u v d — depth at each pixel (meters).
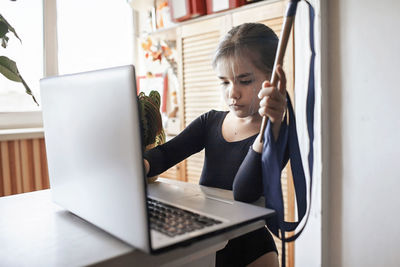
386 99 1.58
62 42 2.41
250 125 0.95
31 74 2.27
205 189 0.91
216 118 1.07
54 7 2.32
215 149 1.01
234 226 0.59
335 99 1.75
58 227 0.68
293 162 0.77
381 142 1.62
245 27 0.94
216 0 1.94
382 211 1.64
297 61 1.65
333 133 1.78
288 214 1.69
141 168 0.49
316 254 1.80
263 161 0.75
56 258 0.53
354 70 1.68
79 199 0.68
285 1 1.67
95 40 2.59
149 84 2.74
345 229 1.77
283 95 0.72
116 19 2.71
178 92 2.48
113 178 0.55
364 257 1.71
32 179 2.10
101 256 0.54
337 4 1.70
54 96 0.72
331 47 1.74
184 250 0.58
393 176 1.59
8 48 2.15
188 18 2.16
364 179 1.69
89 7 2.54
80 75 0.61
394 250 1.61
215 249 0.69
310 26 0.80
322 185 1.75
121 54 2.76
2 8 2.12
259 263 0.95
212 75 2.06
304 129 1.64
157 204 0.72
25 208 0.82
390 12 1.54
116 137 0.53
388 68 1.57
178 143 1.05
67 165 0.71
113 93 0.53
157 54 2.62
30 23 2.23
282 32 0.64
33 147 2.08
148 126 0.98
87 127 0.61
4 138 1.94
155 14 2.46
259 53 0.91
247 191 0.79
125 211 0.53
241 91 0.93
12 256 0.54
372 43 1.61
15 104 2.22
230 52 0.93
